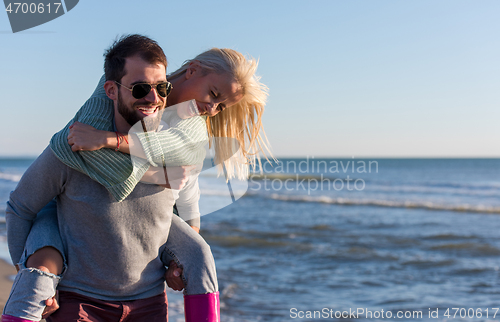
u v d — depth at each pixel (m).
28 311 1.62
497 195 33.12
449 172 69.50
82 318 1.76
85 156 1.63
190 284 1.97
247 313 6.72
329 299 7.72
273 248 12.59
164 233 1.93
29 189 1.73
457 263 11.08
